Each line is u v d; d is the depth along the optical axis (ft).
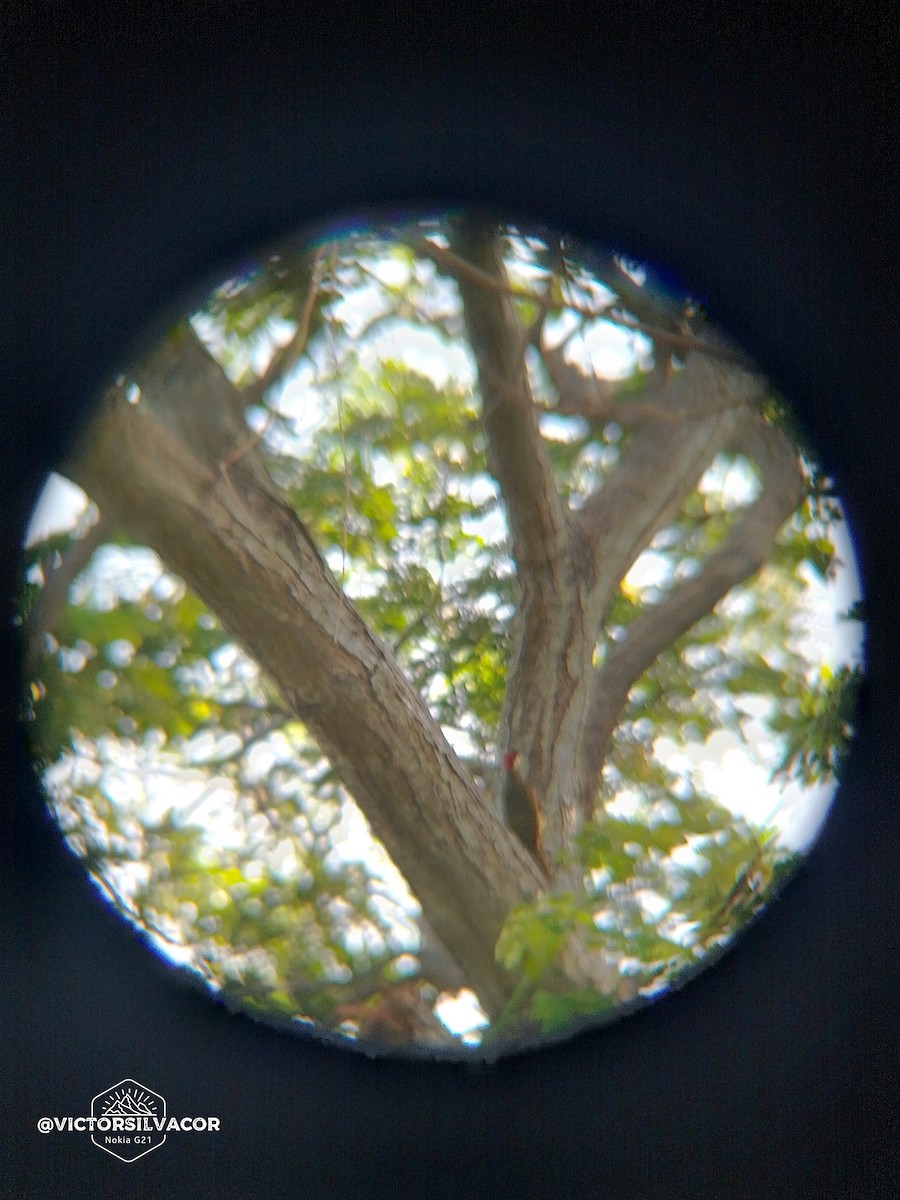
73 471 9.93
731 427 15.88
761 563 16.96
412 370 17.54
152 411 10.43
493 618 18.11
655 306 9.75
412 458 18.07
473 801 12.64
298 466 17.66
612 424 16.75
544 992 9.77
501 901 12.38
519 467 14.14
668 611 17.42
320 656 11.59
